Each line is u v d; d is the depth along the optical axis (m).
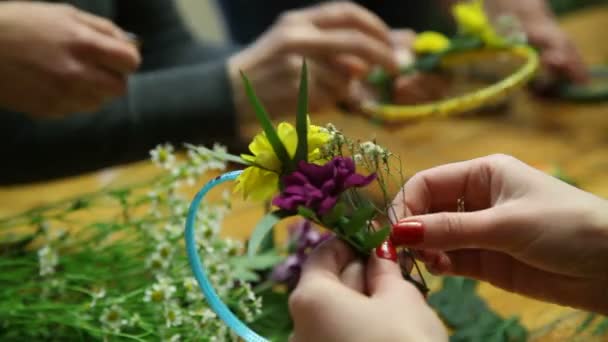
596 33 1.48
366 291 0.38
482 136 0.97
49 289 0.54
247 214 0.75
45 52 0.68
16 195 0.84
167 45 1.12
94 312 0.50
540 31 1.14
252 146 0.39
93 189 0.85
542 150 0.91
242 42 1.44
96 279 0.55
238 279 0.53
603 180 0.80
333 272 0.38
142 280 0.56
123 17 1.12
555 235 0.40
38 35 0.68
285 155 0.38
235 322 0.41
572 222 0.40
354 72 0.87
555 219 0.40
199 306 0.49
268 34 0.91
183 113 0.84
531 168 0.43
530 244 0.41
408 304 0.35
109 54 0.70
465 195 0.45
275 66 0.86
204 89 0.86
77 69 0.69
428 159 0.88
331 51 0.86
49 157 0.82
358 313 0.35
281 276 0.56
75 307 0.51
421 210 0.45
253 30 1.42
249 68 0.87
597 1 1.75
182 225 0.54
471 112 1.04
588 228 0.40
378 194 0.45
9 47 0.68
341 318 0.35
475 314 0.56
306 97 0.37
